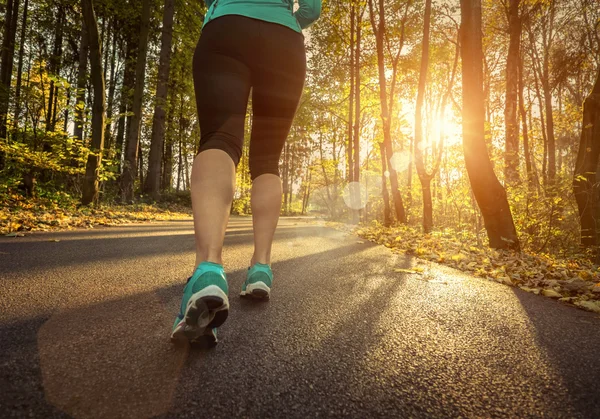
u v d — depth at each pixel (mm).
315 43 20531
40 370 1005
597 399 1007
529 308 2125
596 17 14398
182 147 27203
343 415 868
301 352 1246
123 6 17875
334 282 2570
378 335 1470
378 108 23172
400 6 16219
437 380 1086
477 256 4832
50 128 9883
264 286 1768
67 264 2707
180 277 2406
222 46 1391
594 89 7230
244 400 908
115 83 23359
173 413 830
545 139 19141
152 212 13305
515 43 13867
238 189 25938
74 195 10352
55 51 19797
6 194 7723
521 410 936
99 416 801
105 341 1245
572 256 6945
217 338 1326
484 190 5867
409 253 5254
